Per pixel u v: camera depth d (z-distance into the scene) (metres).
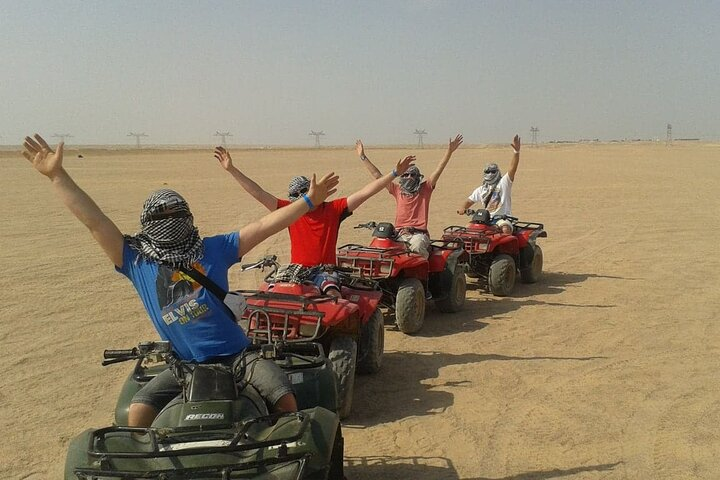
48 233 17.59
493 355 8.21
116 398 6.89
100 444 3.58
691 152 75.75
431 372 7.62
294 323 6.12
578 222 20.09
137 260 3.91
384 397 6.87
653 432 5.93
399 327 9.10
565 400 6.70
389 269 8.88
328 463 3.63
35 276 12.45
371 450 5.66
